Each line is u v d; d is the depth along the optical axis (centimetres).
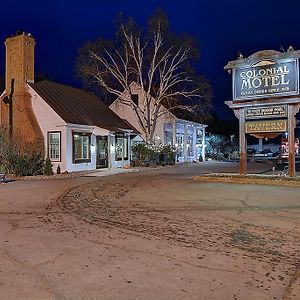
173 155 3469
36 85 2631
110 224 823
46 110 2498
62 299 422
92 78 3366
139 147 3170
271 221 848
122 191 1412
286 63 1691
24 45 2541
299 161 3966
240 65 1798
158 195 1287
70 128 2469
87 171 2502
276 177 1684
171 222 841
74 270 517
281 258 579
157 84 3519
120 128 2983
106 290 447
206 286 461
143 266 535
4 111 2603
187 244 656
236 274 504
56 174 2288
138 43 3309
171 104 3575
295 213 941
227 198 1205
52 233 739
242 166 1844
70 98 2886
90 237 706
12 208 1045
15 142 2244
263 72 1745
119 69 3384
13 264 543
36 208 1043
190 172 2450
